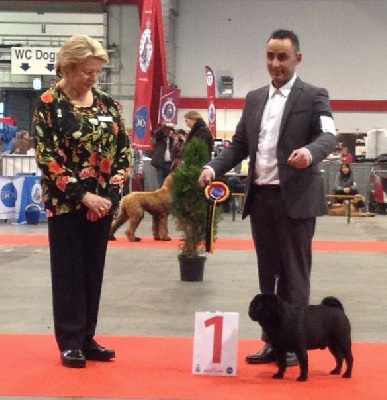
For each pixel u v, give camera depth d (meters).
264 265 4.27
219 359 3.90
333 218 17.02
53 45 26.58
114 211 4.11
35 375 3.85
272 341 3.77
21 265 8.50
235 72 28.55
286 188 4.11
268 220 4.21
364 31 28.36
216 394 3.54
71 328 4.07
